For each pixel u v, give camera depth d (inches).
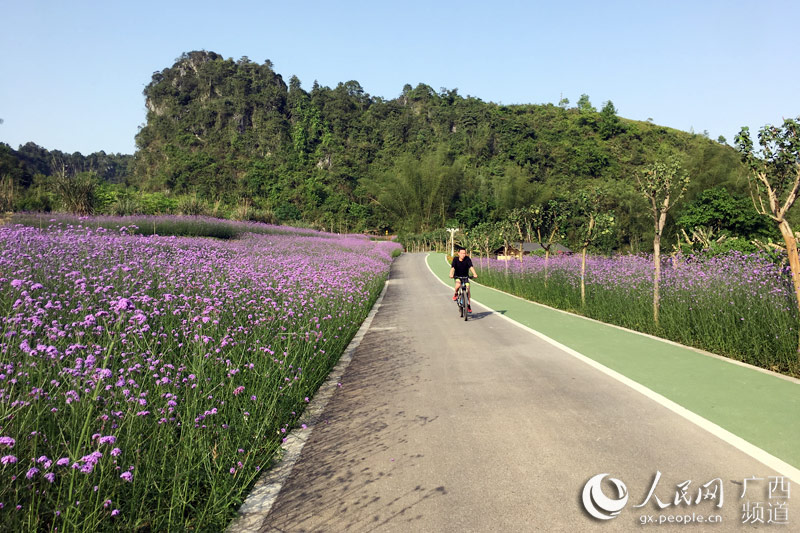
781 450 131.6
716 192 1178.6
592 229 472.1
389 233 4717.0
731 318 270.1
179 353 185.9
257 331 224.1
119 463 110.4
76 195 874.1
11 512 92.0
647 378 211.8
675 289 365.7
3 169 2928.2
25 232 303.1
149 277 268.7
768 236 1125.1
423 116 7667.3
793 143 212.8
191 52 7396.7
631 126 6973.4
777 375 209.8
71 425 109.8
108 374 113.3
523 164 5964.6
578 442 143.6
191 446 118.8
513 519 102.6
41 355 127.1
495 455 136.9
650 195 345.1
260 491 120.6
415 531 99.3
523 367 243.6
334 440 153.9
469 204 4547.2
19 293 181.5
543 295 589.0
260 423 149.7
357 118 7480.3
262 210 1818.4
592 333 340.5
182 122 6683.1
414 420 169.9
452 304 572.7
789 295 255.8
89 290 220.7
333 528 102.2
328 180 5634.8
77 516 90.5
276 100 6968.5
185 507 111.7
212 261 368.8
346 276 495.2
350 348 311.4
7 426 104.3
